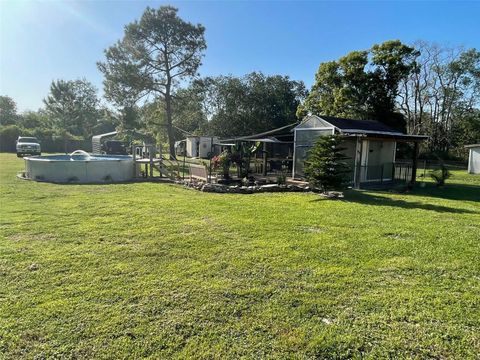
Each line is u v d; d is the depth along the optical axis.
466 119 37.44
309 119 16.16
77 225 6.42
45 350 2.57
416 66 30.19
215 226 6.50
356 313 3.22
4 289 3.59
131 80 27.28
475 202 10.52
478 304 3.45
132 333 2.81
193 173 14.91
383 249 5.20
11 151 37.84
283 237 5.79
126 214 7.52
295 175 16.88
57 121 57.88
